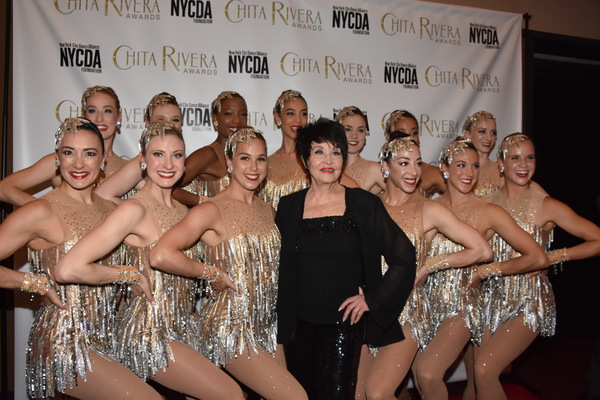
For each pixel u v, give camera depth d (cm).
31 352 263
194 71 423
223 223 287
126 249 286
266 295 292
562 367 498
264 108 437
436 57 474
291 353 289
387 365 291
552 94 628
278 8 438
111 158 363
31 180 330
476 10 482
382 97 461
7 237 248
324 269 279
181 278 288
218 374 274
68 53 400
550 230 352
